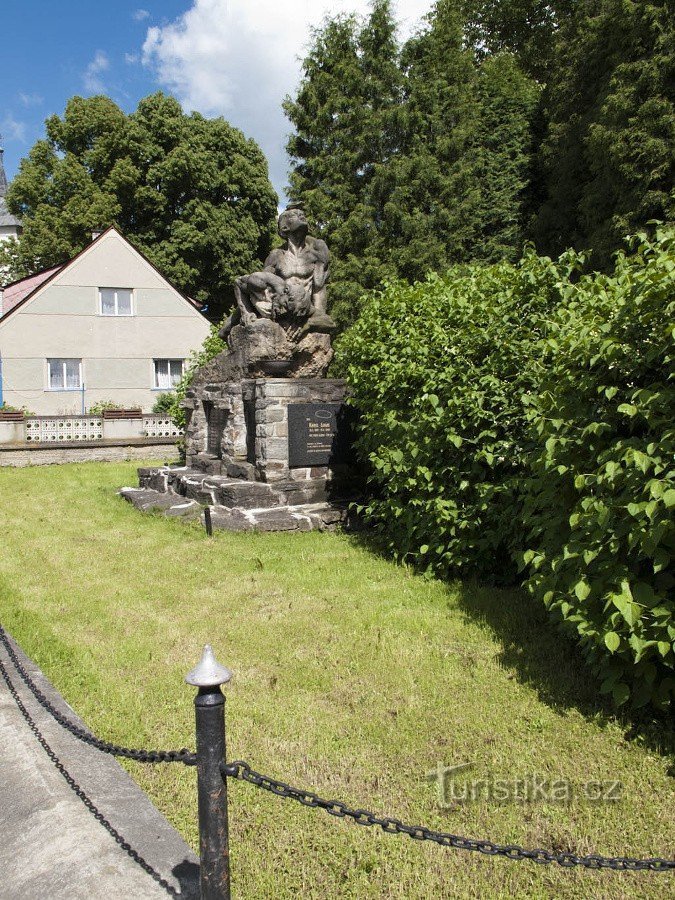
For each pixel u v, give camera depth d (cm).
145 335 2561
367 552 730
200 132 3080
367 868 265
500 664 436
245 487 880
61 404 2459
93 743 257
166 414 2011
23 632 503
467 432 598
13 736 349
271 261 984
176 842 269
